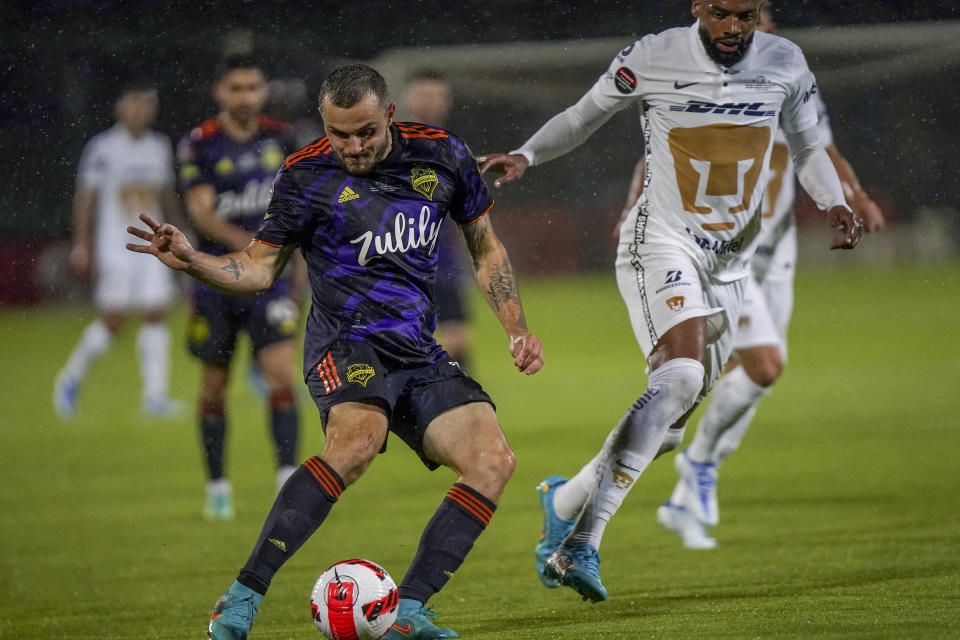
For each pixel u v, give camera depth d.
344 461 12.38
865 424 31.88
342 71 12.29
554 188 29.75
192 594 16.34
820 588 14.85
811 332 55.78
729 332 16.44
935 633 12.04
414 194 12.98
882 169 28.02
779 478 24.64
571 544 14.16
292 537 12.04
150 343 37.53
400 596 12.25
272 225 12.90
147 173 36.12
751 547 18.16
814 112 16.22
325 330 13.19
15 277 63.06
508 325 13.57
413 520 21.77
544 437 31.33
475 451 12.74
